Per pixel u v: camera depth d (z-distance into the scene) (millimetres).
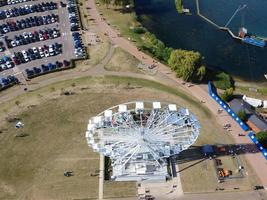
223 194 168875
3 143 183500
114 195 166125
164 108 186125
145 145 167750
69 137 187125
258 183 173250
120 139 168375
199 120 197625
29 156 178750
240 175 175500
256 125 194875
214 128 194750
